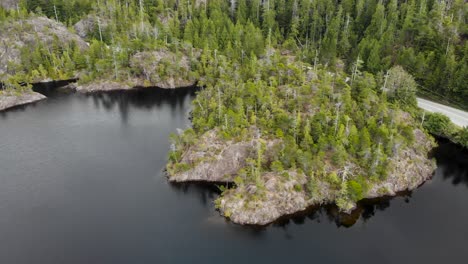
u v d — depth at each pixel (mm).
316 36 191375
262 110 116500
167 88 177500
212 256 77688
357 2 192750
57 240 82125
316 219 88562
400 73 129625
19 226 86438
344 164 97312
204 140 108750
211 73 172875
